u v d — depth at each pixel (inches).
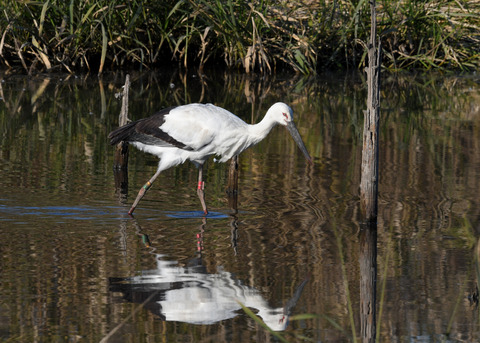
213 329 290.2
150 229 413.4
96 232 405.1
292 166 567.8
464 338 286.5
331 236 406.3
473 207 462.3
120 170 542.6
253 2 966.4
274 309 309.7
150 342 277.7
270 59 1001.5
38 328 286.5
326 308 312.5
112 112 736.3
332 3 997.8
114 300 313.9
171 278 339.3
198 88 877.2
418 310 311.3
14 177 507.5
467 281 342.6
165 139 444.1
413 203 471.5
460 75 1016.9
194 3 906.7
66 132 650.8
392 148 628.4
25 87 846.5
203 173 547.5
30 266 349.7
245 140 453.1
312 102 833.5
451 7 1029.8
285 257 371.2
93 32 906.7
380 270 355.9
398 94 896.3
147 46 975.6
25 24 910.4
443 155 603.2
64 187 489.7
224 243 391.2
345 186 512.4
